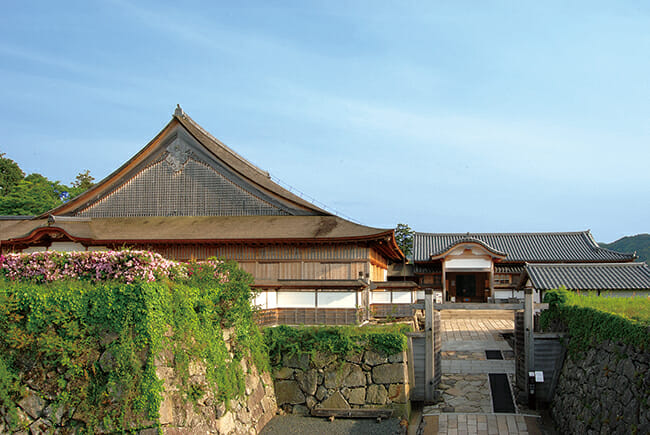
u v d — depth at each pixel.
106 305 14.66
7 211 56.38
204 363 16.42
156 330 14.57
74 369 14.41
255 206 31.69
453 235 55.06
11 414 14.32
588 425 18.08
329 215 30.72
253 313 21.97
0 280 15.73
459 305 24.00
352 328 22.81
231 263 19.78
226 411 17.16
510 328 38.62
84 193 32.91
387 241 28.80
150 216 32.56
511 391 25.02
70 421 14.24
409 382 23.12
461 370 27.94
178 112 33.28
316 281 26.25
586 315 21.05
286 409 21.95
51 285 15.53
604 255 49.88
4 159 68.38
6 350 14.66
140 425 13.95
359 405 21.56
